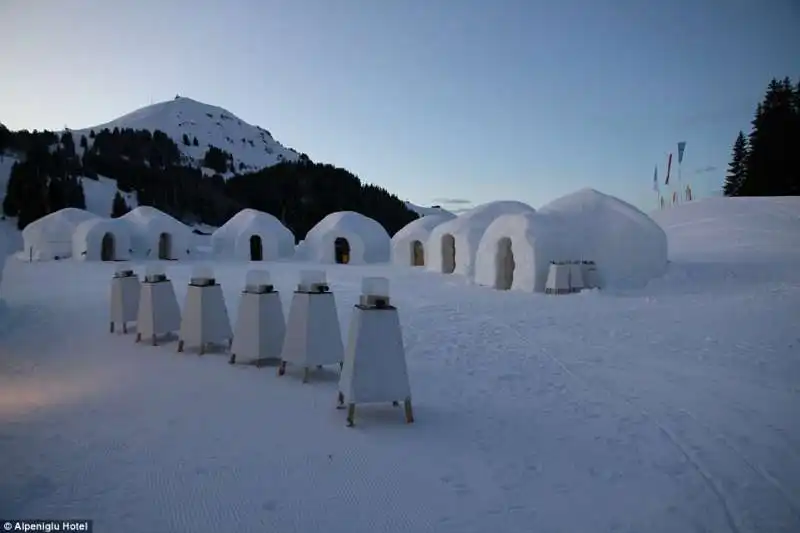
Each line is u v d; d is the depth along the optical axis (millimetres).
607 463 4363
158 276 8766
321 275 6711
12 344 8578
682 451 4613
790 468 4316
